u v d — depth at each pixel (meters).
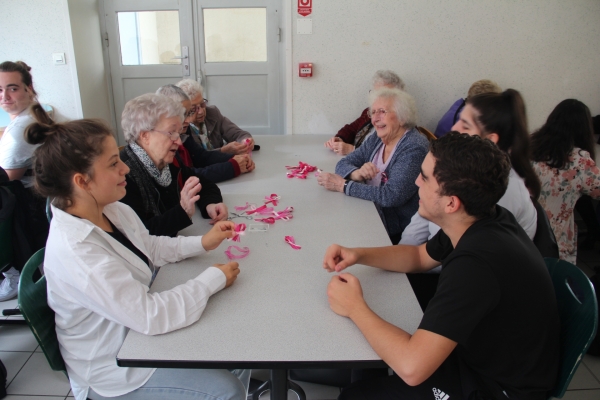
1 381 1.79
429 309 0.94
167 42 3.94
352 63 3.62
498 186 0.98
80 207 1.12
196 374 1.20
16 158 2.31
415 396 1.10
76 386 1.17
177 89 2.23
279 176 2.26
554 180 2.19
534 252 1.02
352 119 3.78
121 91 4.08
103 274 1.01
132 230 1.31
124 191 1.18
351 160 2.29
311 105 3.75
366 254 1.27
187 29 3.87
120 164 1.15
